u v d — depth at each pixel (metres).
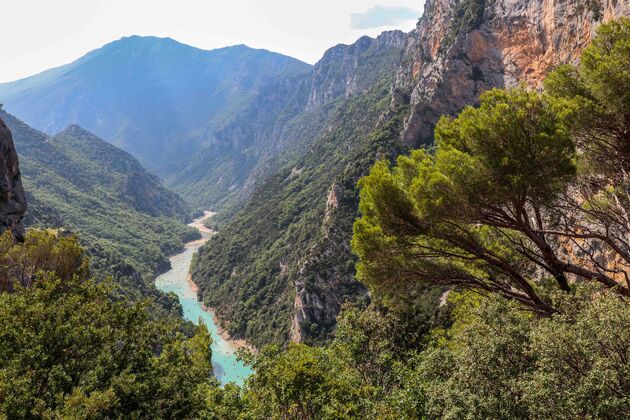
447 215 16.48
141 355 21.00
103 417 17.47
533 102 15.51
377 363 18.34
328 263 81.88
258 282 108.38
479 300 20.03
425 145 90.50
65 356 18.59
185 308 121.44
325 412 13.41
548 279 19.12
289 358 16.44
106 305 22.38
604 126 16.64
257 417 14.98
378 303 22.16
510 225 16.44
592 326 10.27
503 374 11.34
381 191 17.20
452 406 11.10
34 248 27.98
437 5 106.88
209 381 25.47
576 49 53.94
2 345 17.44
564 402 9.57
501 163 14.81
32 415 15.21
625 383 9.58
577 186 19.14
